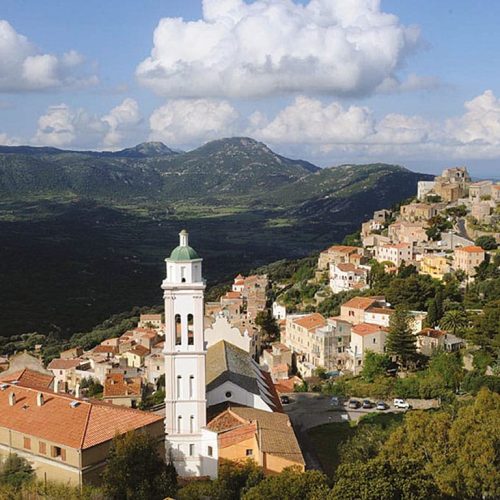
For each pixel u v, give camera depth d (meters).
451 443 76.00
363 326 155.75
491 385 121.44
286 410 125.44
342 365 154.50
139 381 152.88
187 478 81.19
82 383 168.00
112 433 80.25
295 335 171.88
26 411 85.75
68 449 76.94
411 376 135.12
